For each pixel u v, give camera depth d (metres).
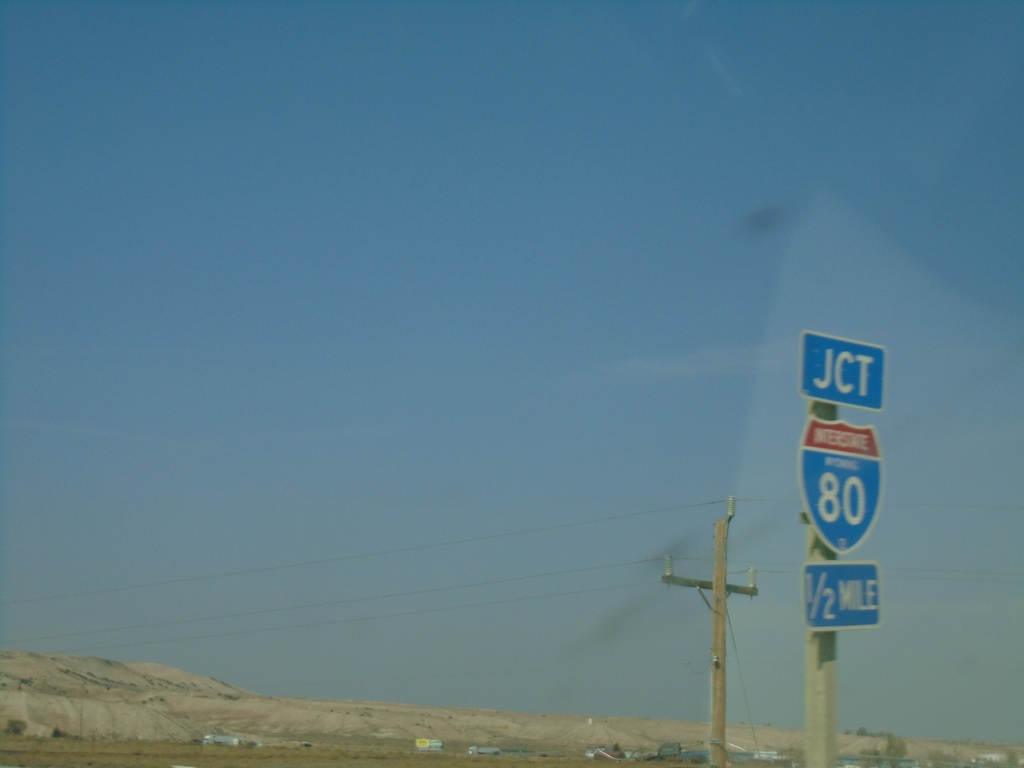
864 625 7.33
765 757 39.28
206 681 164.62
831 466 7.46
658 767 44.19
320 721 126.12
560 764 46.25
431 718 133.50
